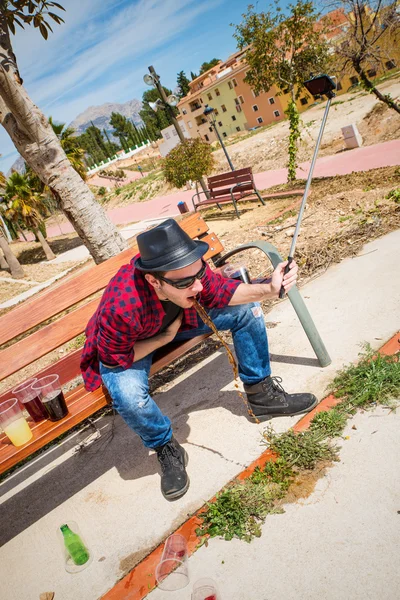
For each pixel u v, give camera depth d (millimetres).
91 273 3506
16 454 2494
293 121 13070
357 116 20031
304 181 12977
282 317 4105
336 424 2604
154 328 2471
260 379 2857
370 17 9414
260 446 2719
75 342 6270
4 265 27969
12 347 3205
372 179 9312
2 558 2682
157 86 14344
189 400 3477
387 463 2268
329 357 3188
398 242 4637
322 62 12438
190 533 2328
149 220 22438
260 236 7320
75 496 2969
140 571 2227
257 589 1930
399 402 2621
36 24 4715
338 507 2148
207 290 2555
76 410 2672
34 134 4875
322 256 4984
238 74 56781
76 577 2344
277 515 2238
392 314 3434
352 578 1829
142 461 3070
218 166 26062
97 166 119750
